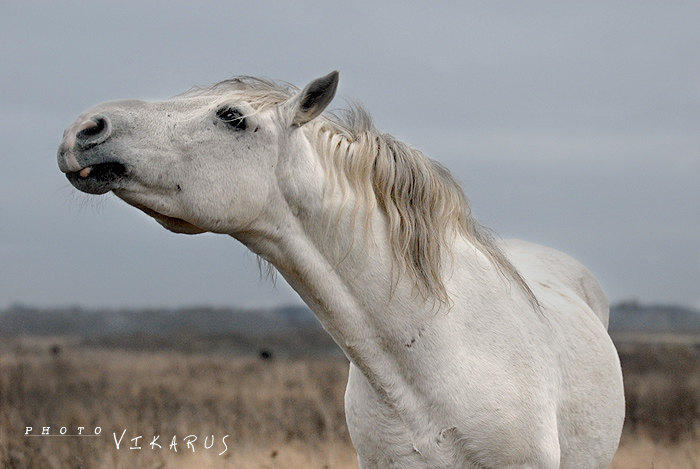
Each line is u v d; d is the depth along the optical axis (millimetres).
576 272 9922
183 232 7180
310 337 59438
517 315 7434
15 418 14883
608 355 8594
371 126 7406
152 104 6852
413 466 7117
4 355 37969
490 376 7066
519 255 9578
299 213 6934
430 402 7039
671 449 14773
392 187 7105
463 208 7547
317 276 7012
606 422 8352
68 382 24031
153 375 28844
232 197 6715
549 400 7410
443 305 7059
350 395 7641
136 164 6555
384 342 7090
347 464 12734
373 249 7004
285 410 17516
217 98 6957
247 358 42781
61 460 12445
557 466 7371
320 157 7020
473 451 7023
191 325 96312
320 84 6785
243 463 12797
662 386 21203
